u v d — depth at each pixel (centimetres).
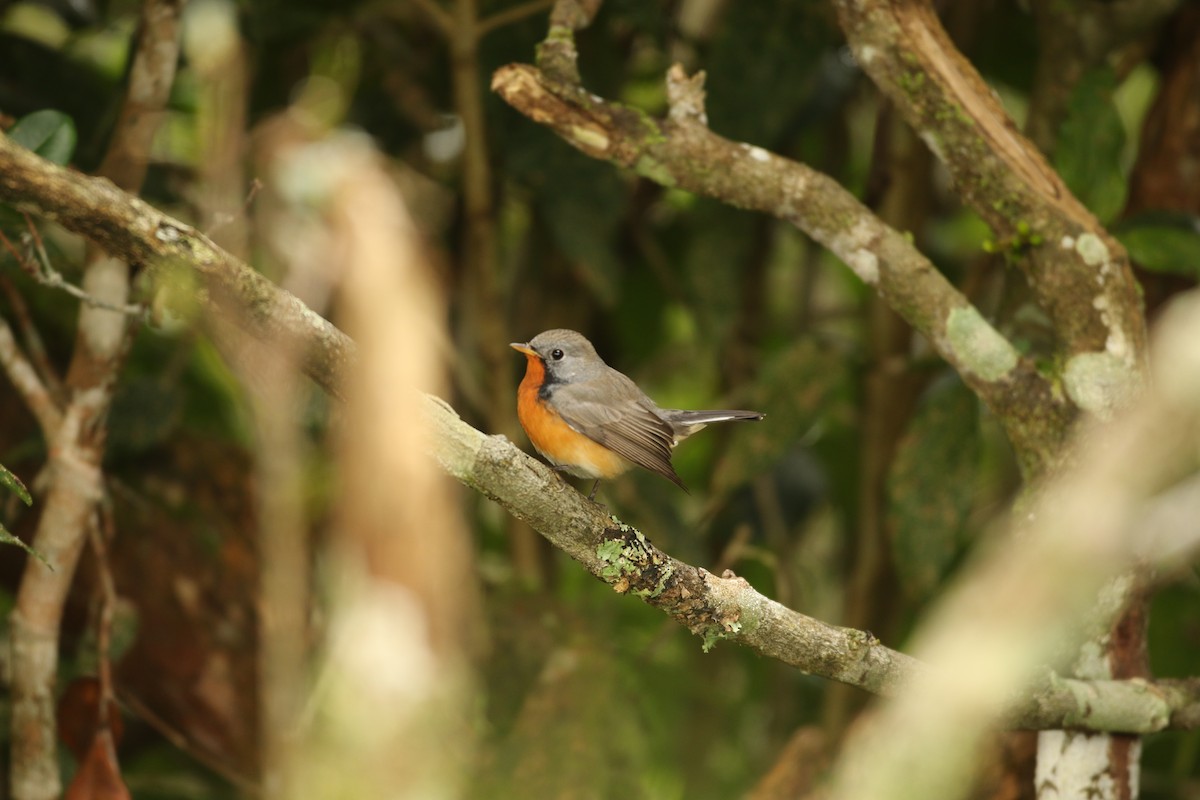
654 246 1157
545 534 569
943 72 691
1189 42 880
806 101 1058
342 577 275
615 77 1047
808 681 1179
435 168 1136
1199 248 770
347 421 258
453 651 245
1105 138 772
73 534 748
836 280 1466
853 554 1264
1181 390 254
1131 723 634
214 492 872
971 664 240
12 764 746
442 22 952
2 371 887
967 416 869
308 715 369
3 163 478
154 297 654
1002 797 750
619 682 911
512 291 1194
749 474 940
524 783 840
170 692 868
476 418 1119
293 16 1041
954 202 1280
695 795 1121
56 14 1029
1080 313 673
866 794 274
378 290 265
